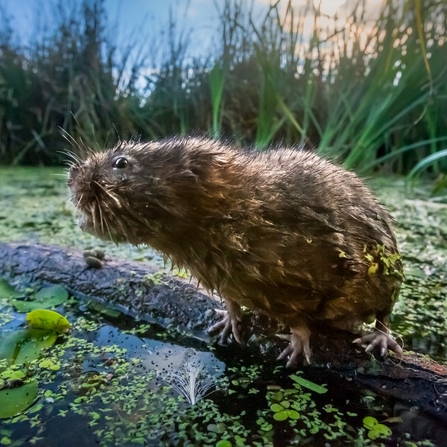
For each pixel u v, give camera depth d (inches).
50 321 8.5
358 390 7.1
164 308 9.2
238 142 9.4
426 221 16.3
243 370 7.5
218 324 8.4
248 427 6.1
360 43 22.4
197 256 7.2
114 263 10.3
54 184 23.4
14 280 10.7
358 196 7.8
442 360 7.7
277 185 7.2
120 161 7.1
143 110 28.3
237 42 25.5
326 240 7.0
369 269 7.3
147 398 6.7
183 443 5.8
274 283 7.0
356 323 8.1
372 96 21.5
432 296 10.2
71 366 7.5
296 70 23.6
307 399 6.7
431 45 21.5
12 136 29.1
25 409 6.4
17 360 7.7
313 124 24.5
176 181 6.9
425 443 5.9
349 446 5.8
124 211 7.1
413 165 25.5
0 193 20.9
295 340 7.6
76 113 28.1
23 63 29.2
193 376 7.2
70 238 13.9
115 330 8.9
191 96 27.5
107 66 28.3
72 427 6.0
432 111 22.7
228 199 7.0
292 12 20.8
